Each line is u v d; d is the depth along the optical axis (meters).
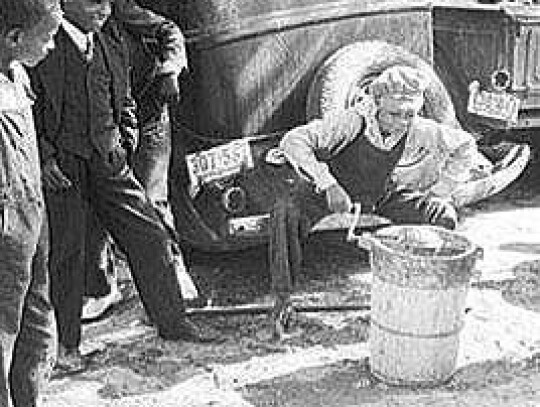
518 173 6.51
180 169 5.62
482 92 6.91
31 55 3.00
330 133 5.00
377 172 5.17
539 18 6.81
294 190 5.28
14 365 3.47
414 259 4.47
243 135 5.61
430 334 4.57
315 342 5.14
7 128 2.96
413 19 6.20
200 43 5.49
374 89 5.00
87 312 5.42
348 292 5.84
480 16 6.88
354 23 5.93
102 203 4.81
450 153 5.27
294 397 4.56
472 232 6.96
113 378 4.74
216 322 5.38
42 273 3.44
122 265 6.03
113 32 4.67
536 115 7.09
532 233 6.96
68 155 4.58
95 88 4.54
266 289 5.90
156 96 5.20
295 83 5.74
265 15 5.62
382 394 4.60
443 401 4.53
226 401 4.53
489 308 5.58
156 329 5.29
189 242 5.77
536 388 4.66
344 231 5.68
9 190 2.98
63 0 4.36
